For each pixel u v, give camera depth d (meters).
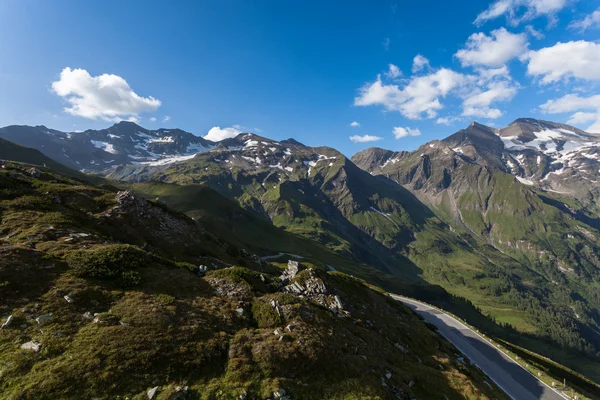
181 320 25.95
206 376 21.78
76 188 55.84
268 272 76.88
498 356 64.62
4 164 60.91
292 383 23.48
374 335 39.19
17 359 18.55
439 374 37.06
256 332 28.31
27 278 25.27
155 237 54.94
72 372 18.48
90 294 25.88
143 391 19.00
